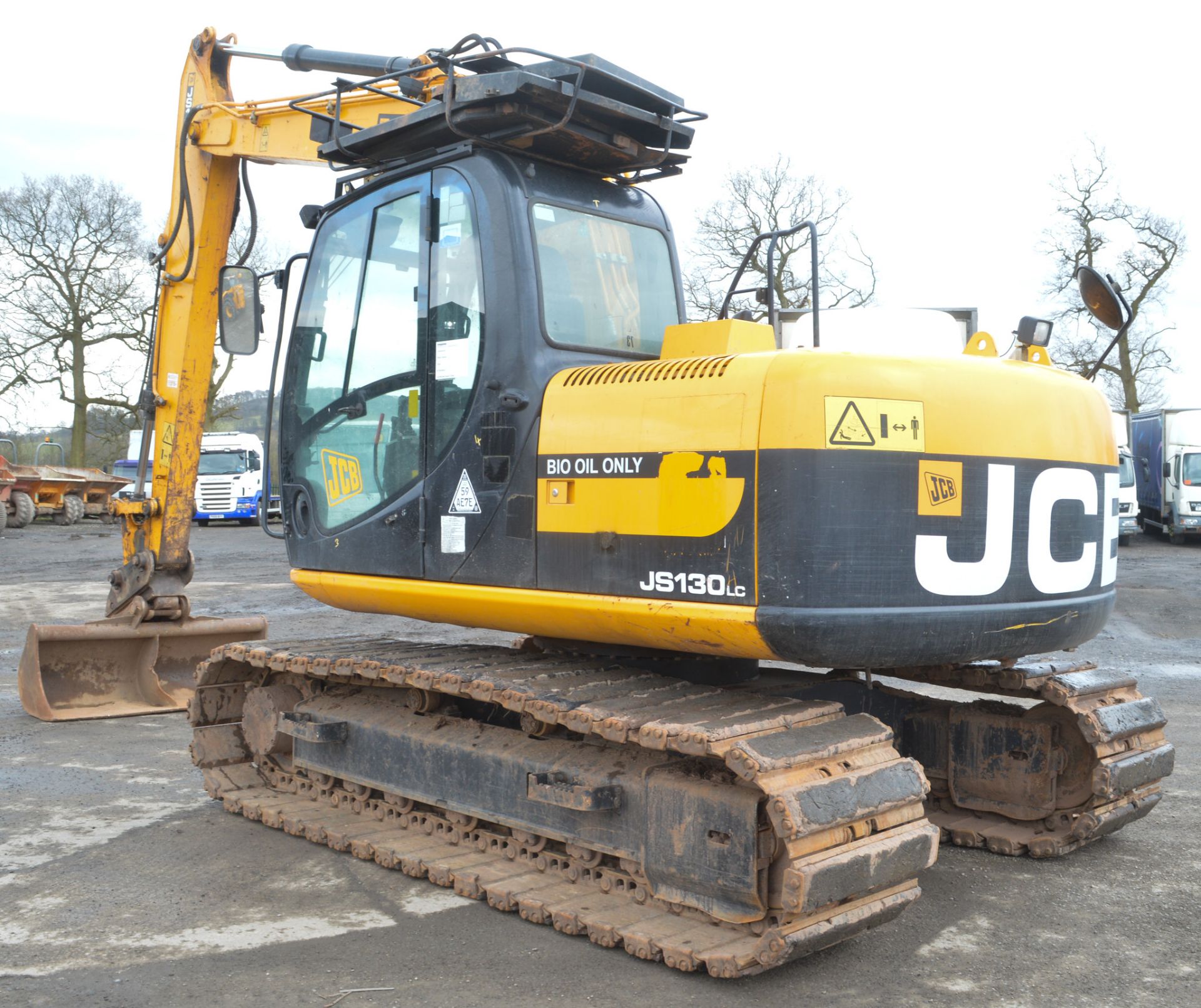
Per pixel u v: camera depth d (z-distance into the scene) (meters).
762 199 28.28
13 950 3.65
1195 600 14.24
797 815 3.19
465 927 3.87
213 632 7.75
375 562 4.66
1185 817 5.23
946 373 3.67
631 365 3.85
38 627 7.21
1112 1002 3.30
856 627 3.39
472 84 4.16
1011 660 4.73
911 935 3.83
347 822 4.83
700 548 3.53
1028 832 4.75
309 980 3.44
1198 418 25.06
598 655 4.79
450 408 4.36
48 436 37.31
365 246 4.87
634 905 3.83
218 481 31.62
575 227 4.44
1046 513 3.87
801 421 3.37
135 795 5.51
